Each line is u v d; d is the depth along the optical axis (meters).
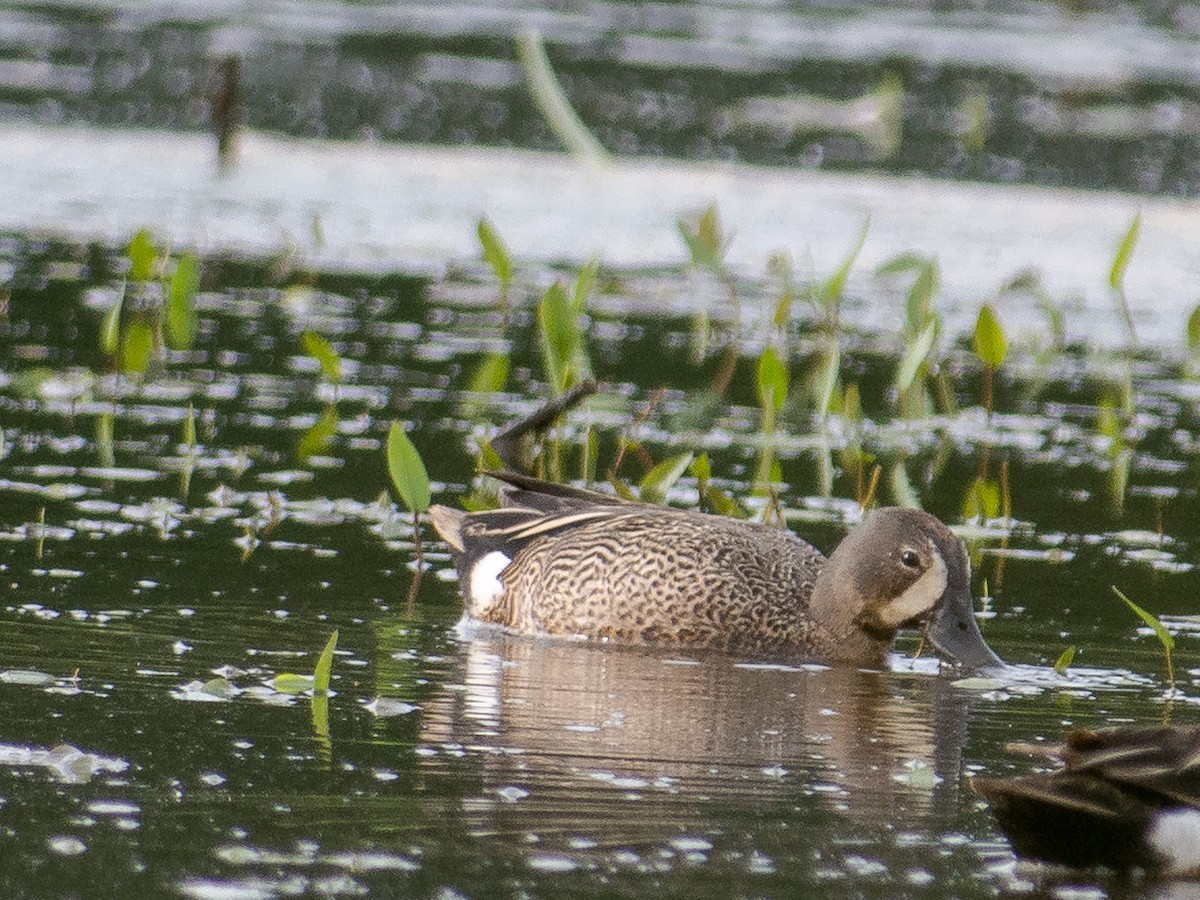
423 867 7.38
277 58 30.70
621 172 25.95
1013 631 11.38
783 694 10.20
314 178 25.59
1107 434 15.53
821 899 7.23
